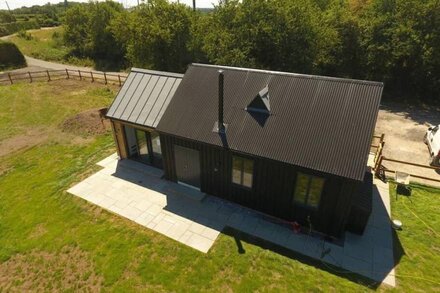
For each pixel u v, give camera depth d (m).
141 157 16.98
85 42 52.75
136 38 35.09
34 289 9.95
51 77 36.75
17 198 14.45
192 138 12.57
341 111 11.09
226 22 30.09
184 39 35.19
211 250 11.00
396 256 10.68
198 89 13.91
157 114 14.63
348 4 33.22
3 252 11.41
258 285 9.62
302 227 11.98
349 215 11.33
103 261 10.73
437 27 24.05
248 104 12.50
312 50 28.06
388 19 26.52
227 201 13.55
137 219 12.65
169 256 10.81
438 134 17.16
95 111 23.73
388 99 27.94
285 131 11.38
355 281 9.73
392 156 17.84
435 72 26.06
